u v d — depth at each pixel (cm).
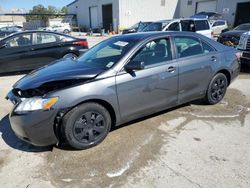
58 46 802
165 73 375
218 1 2822
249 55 727
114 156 312
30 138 300
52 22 4184
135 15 3212
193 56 415
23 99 309
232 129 378
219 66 452
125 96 340
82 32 3591
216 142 341
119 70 334
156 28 1134
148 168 288
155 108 384
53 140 311
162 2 3306
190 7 3272
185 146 332
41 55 782
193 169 285
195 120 410
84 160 305
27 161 306
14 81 714
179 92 406
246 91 569
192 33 429
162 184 262
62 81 311
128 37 396
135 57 350
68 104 298
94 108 321
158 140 348
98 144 338
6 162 305
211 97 465
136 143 341
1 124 412
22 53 756
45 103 292
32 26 4262
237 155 310
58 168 291
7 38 747
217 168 285
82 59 404
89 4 3747
